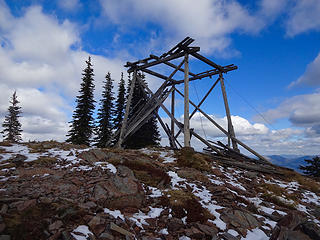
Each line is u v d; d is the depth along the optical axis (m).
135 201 4.74
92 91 23.58
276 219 5.06
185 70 12.27
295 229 3.86
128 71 16.56
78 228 3.23
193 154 9.99
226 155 12.76
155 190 5.86
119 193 4.72
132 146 22.25
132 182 5.44
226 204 5.47
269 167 11.30
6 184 4.78
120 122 24.02
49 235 2.90
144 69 15.91
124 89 26.30
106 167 7.03
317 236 3.49
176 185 6.54
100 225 3.43
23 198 3.90
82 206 3.88
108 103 24.89
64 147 10.25
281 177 10.56
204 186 6.89
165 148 13.84
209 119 14.95
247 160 12.63
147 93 17.14
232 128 14.21
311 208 6.72
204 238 3.68
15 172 5.75
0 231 2.75
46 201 3.85
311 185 9.71
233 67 14.30
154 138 25.08
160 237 3.55
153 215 4.34
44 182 5.12
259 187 8.06
